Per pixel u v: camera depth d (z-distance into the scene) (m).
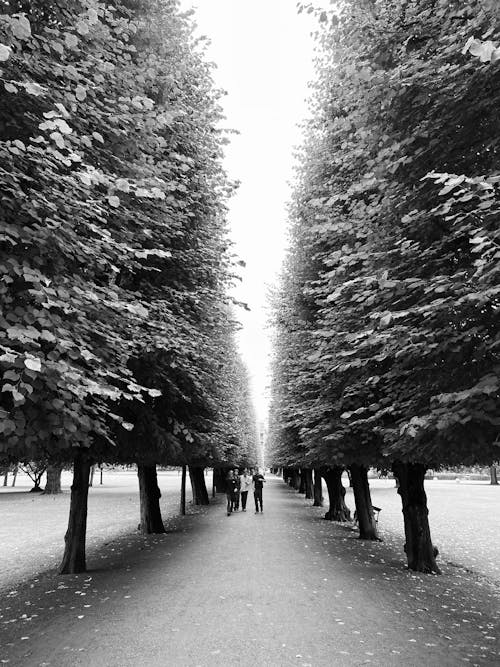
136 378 9.88
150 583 8.70
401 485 11.43
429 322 5.85
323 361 10.70
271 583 8.61
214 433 14.87
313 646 5.47
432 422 5.33
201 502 29.14
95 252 5.52
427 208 6.61
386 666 4.92
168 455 11.57
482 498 37.19
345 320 9.55
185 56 11.96
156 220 8.51
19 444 5.20
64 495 36.69
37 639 5.78
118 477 83.00
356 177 10.00
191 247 12.13
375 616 6.75
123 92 6.89
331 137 12.62
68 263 5.70
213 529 16.88
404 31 6.83
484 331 5.60
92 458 10.12
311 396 16.33
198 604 7.23
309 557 11.42
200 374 12.14
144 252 5.54
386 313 5.44
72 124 6.01
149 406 10.38
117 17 8.52
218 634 5.87
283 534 15.59
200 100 12.59
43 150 4.77
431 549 10.59
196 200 11.94
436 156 6.34
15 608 7.30
